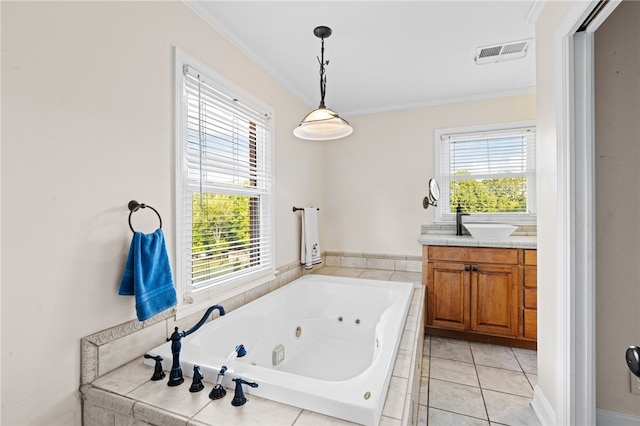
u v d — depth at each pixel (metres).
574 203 1.46
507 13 1.90
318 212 3.63
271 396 1.16
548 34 1.68
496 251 2.74
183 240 1.75
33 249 1.11
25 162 1.08
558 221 1.53
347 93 3.14
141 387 1.24
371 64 2.54
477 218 3.25
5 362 1.04
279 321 2.36
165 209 1.64
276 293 2.44
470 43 2.23
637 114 1.60
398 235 3.54
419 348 2.03
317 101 3.34
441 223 3.36
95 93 1.30
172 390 1.21
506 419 1.81
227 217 2.14
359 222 3.70
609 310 1.65
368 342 2.55
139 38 1.50
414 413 1.46
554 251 1.62
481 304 2.79
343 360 2.31
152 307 1.42
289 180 2.96
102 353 1.31
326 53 2.36
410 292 2.50
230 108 2.12
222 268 2.10
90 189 1.29
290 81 2.85
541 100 1.78
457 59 2.46
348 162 3.75
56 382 1.17
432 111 3.40
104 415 1.19
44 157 1.14
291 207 3.00
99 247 1.32
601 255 1.66
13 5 1.05
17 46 1.06
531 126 3.04
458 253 2.87
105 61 1.34
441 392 2.09
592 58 1.44
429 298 2.97
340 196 3.78
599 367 1.67
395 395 1.20
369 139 3.65
